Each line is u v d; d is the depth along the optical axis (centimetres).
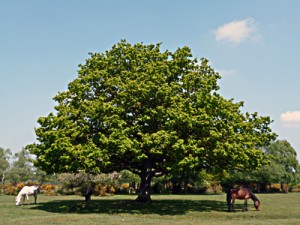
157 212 2489
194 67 3005
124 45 3033
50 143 2530
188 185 6328
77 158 2384
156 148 2327
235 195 2620
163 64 2731
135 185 6381
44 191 5234
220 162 2691
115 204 3048
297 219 2045
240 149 2466
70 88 2797
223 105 2612
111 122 2361
